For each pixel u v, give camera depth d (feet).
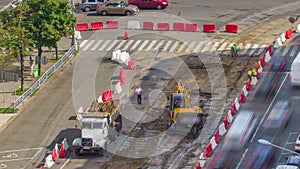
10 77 323.57
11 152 249.55
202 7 442.50
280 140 248.11
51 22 324.80
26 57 353.72
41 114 283.59
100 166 236.63
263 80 307.17
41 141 258.37
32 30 318.45
